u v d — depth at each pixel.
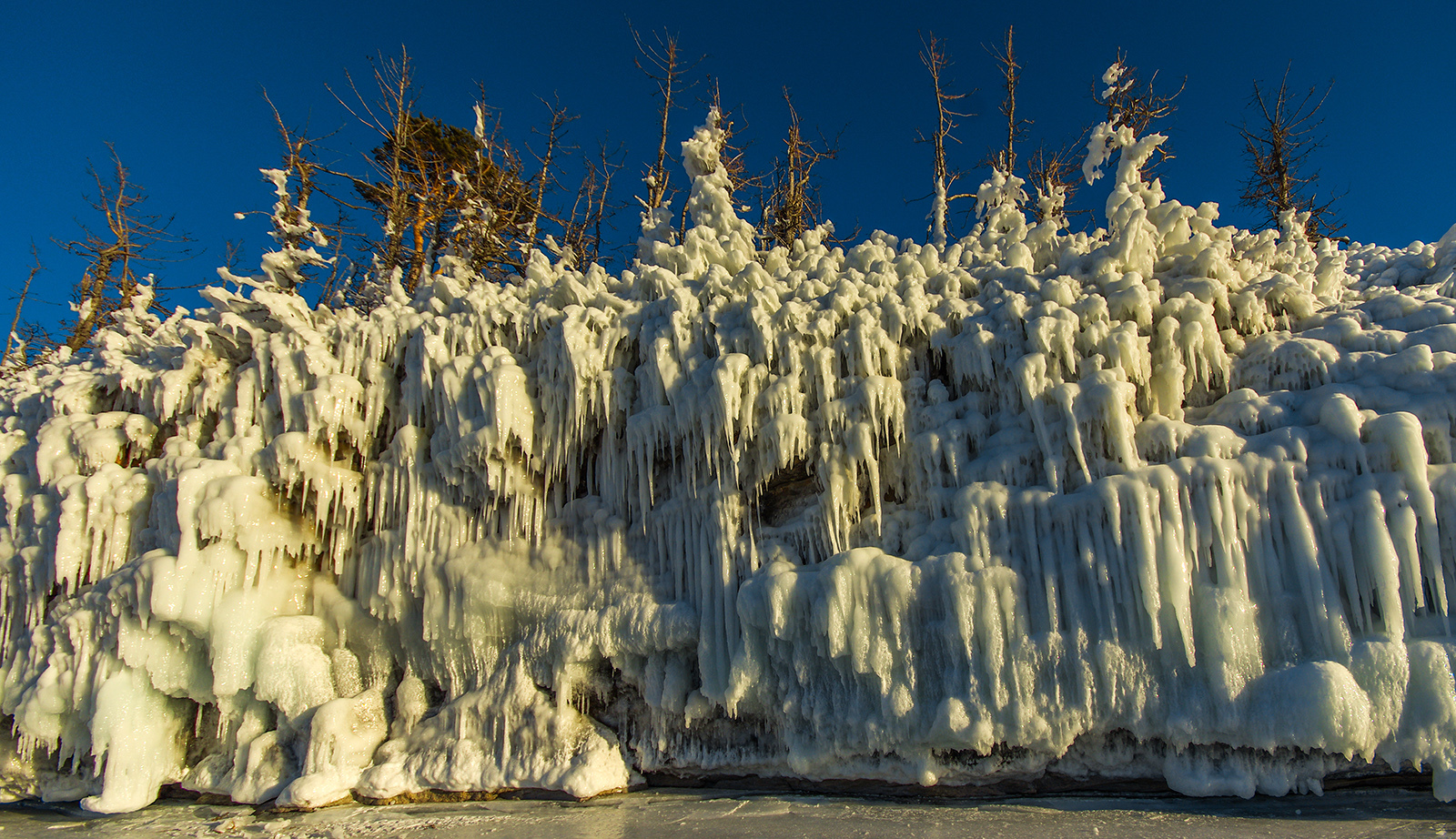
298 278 10.72
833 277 7.66
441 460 7.16
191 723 7.61
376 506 7.52
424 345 7.31
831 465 6.14
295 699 7.01
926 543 5.74
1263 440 5.16
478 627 6.97
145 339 9.63
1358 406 5.18
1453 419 4.87
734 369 6.34
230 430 7.76
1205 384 5.84
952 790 5.55
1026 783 5.44
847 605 5.57
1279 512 4.92
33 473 8.33
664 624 6.30
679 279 7.73
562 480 7.41
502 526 7.26
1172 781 4.96
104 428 8.22
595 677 6.74
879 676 5.48
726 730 6.31
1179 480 5.04
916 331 6.62
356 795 6.58
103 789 7.18
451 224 16.81
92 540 7.66
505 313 7.62
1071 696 5.03
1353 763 4.66
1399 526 4.60
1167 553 4.91
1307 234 15.48
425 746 6.72
